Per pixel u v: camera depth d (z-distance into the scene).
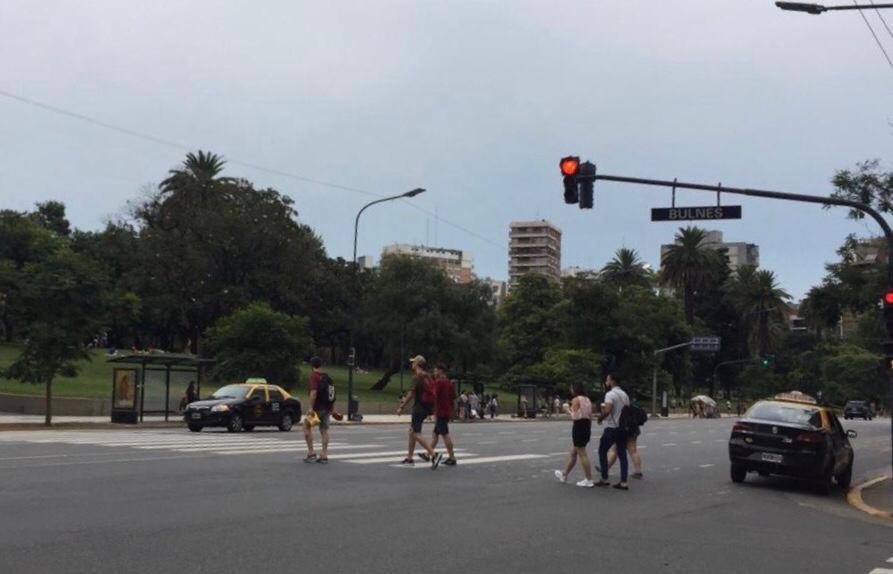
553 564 8.96
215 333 57.34
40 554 8.44
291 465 17.45
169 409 37.72
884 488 20.53
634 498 14.99
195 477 14.82
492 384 100.44
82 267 31.39
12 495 12.03
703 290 98.56
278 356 54.19
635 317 88.06
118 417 34.31
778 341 117.81
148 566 8.11
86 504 11.45
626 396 16.50
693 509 14.06
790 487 19.05
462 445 26.39
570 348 87.69
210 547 9.06
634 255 104.62
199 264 71.94
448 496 13.77
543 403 71.94
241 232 73.31
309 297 85.19
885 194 33.78
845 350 115.56
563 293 99.44
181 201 77.31
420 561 8.80
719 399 119.50
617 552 9.80
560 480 16.88
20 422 32.25
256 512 11.39
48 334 30.50
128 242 81.06
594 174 20.59
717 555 9.93
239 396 30.89
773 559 9.88
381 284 72.75
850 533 12.55
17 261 81.75
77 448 20.23
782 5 16.66
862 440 44.97
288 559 8.64
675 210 20.80
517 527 11.13
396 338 71.50
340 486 14.41
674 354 94.69
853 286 40.31
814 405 19.44
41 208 107.69
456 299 72.12
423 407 18.58
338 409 53.28
